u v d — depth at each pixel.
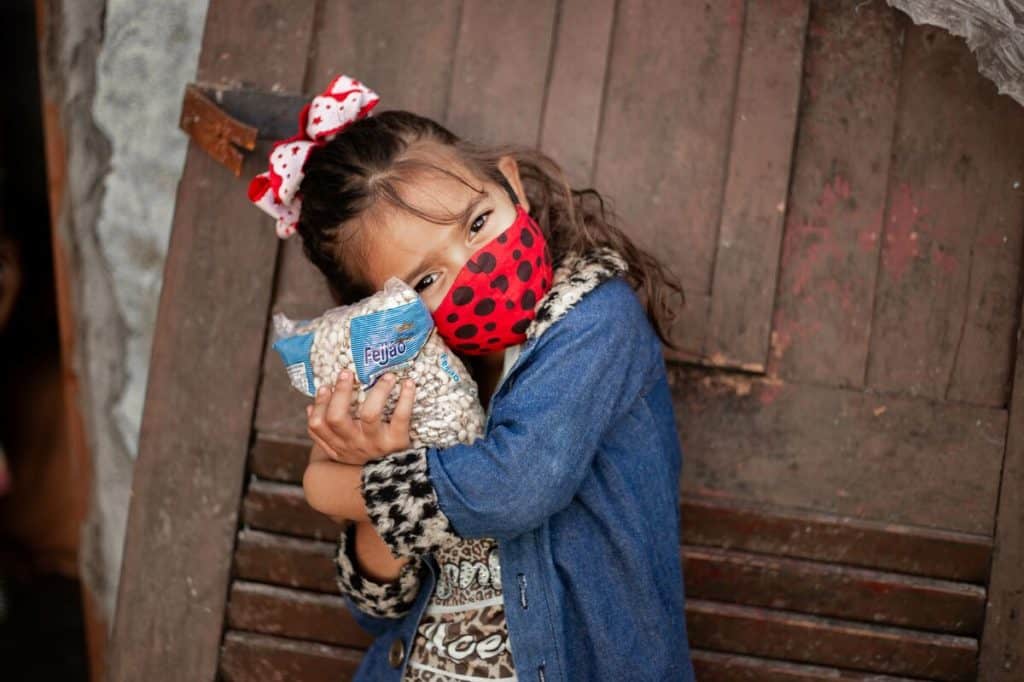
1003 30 1.46
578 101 1.70
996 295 1.65
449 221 1.24
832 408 1.67
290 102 1.73
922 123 1.67
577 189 1.69
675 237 1.68
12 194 2.99
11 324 2.95
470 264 1.26
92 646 2.17
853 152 1.67
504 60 1.72
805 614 1.67
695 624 1.68
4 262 2.87
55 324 3.00
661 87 1.69
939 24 1.50
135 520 1.77
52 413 2.93
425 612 1.38
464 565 1.35
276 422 1.76
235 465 1.76
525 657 1.31
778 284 1.68
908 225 1.67
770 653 1.67
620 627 1.33
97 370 2.05
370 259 1.29
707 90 1.68
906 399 1.66
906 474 1.66
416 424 1.25
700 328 1.67
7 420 2.91
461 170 1.28
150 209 1.97
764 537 1.67
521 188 1.36
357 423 1.25
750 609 1.68
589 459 1.27
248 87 1.75
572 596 1.34
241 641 1.76
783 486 1.68
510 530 1.23
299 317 1.76
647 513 1.36
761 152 1.67
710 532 1.68
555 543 1.33
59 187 2.02
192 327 1.77
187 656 1.77
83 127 1.97
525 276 1.29
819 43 1.68
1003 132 1.65
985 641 1.63
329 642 1.76
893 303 1.67
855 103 1.67
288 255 1.77
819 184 1.67
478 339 1.30
